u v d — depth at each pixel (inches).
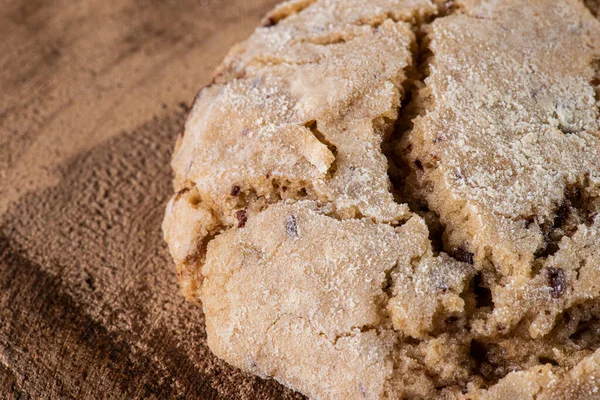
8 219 9.5
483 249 7.6
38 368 8.5
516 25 8.5
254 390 8.2
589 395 7.4
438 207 7.9
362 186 7.9
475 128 8.0
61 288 9.0
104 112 10.3
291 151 8.0
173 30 11.1
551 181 7.8
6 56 10.9
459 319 7.6
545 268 7.6
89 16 11.3
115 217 9.4
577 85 8.2
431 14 8.7
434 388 7.6
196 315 8.7
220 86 8.7
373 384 7.5
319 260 7.7
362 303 7.6
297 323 7.7
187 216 8.2
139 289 8.9
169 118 10.2
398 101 8.2
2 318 8.8
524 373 7.4
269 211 8.0
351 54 8.4
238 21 11.1
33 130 10.2
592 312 7.6
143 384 8.4
